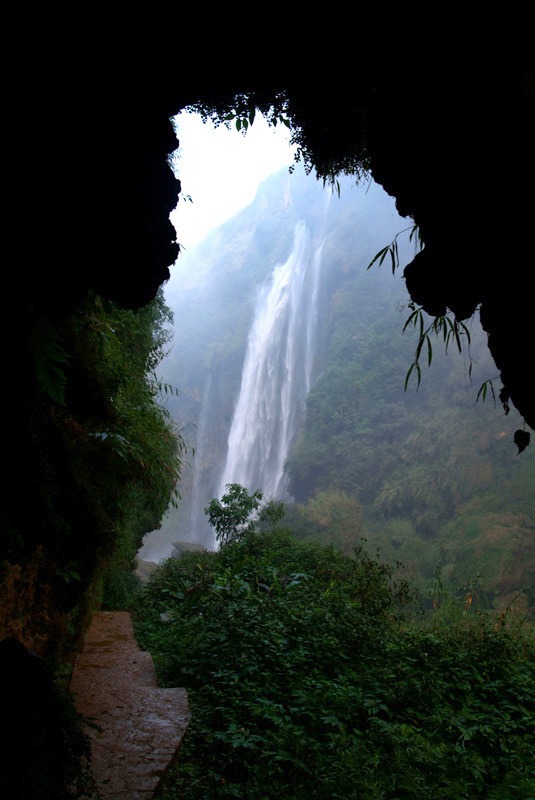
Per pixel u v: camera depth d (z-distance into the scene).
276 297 66.38
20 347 2.41
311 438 48.00
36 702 1.83
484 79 2.15
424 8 2.23
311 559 9.50
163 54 2.43
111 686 3.99
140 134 2.57
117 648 5.37
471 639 5.62
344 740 3.20
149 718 3.38
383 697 3.99
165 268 2.96
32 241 2.29
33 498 2.68
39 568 3.17
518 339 2.18
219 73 2.68
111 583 9.65
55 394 2.25
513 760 3.29
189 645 5.24
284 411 56.44
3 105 2.05
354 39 2.50
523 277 2.09
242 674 4.22
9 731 1.64
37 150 2.19
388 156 2.64
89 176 2.38
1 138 2.07
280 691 4.05
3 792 1.49
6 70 2.03
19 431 2.56
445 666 4.85
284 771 3.08
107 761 2.79
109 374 4.25
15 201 2.18
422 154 2.44
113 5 2.14
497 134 2.11
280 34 2.49
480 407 39.09
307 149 3.52
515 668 4.88
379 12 2.34
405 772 2.91
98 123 2.35
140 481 4.91
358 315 54.22
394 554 34.22
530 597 21.83
